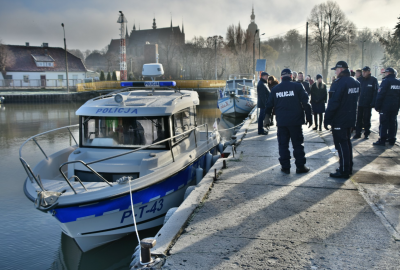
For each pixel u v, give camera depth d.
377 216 4.49
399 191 5.43
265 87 11.45
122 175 6.50
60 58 76.81
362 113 10.06
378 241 3.82
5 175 10.71
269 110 6.72
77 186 5.72
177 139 7.52
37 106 41.53
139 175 6.45
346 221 4.36
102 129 7.16
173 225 4.34
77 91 52.62
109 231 5.88
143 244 3.42
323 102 11.88
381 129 8.93
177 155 7.37
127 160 6.75
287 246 3.75
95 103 7.59
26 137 18.23
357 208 4.77
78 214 5.40
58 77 74.25
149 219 6.36
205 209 4.87
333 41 67.88
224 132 19.12
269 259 3.49
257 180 6.22
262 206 4.93
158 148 7.04
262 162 7.61
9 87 62.28
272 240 3.89
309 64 93.56
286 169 6.60
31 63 72.69
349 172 6.22
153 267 3.36
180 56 92.19
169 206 6.79
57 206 5.23
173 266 3.38
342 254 3.56
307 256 3.53
